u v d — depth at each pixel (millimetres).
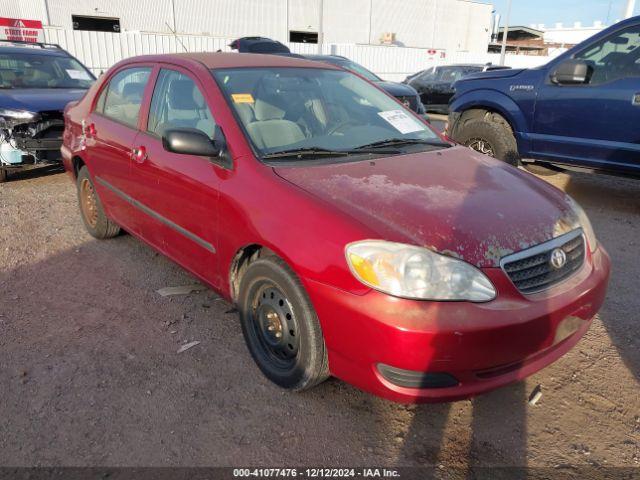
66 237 4977
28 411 2641
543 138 6172
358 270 2254
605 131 5637
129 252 4629
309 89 3582
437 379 2244
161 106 3629
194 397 2766
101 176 4320
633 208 6180
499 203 2648
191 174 3129
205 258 3180
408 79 18578
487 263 2295
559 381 2943
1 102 6605
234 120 3037
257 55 3861
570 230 2691
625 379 2969
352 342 2297
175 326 3443
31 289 3932
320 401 2750
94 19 31172
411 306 2172
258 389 2834
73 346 3199
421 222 2381
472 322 2166
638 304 3809
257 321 2893
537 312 2305
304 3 37062
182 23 33094
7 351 3135
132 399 2742
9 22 16391
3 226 5254
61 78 7934
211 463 2348
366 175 2822
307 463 2363
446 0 43688
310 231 2436
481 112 6918
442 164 3148
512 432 2566
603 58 5672
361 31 40375
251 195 2738
